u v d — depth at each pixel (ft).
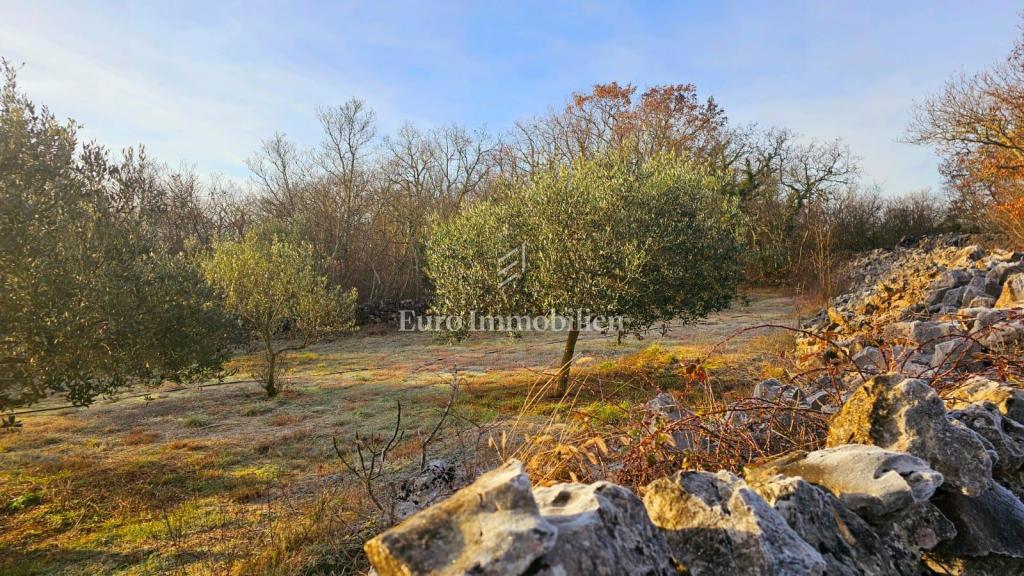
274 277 43.83
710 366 29.60
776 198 110.01
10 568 17.24
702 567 5.52
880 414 7.68
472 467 14.99
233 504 21.16
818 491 6.47
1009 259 35.53
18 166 22.07
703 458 9.25
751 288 101.30
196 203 92.53
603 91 103.81
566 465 10.09
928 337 19.01
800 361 16.87
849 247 106.11
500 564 4.05
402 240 97.91
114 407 39.73
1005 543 6.36
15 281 21.43
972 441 6.90
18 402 22.33
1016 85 65.98
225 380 48.62
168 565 16.38
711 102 104.88
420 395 38.91
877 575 5.97
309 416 35.12
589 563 4.47
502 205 38.22
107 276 25.48
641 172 36.37
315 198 96.27
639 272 32.30
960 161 73.26
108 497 22.80
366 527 15.26
